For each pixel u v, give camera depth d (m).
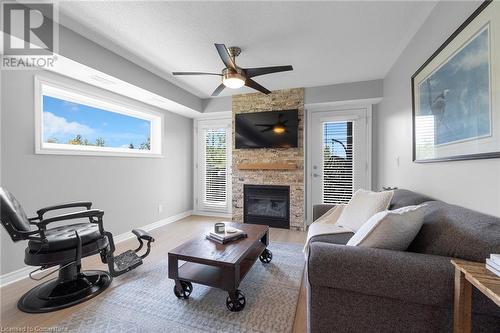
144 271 2.28
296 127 3.80
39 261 1.66
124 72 2.70
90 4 1.79
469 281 0.84
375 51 2.57
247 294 1.90
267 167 3.96
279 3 1.80
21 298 1.82
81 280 2.00
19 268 2.14
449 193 1.60
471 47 1.31
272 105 3.96
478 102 1.26
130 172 3.40
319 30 2.16
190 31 2.17
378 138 3.67
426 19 1.96
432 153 1.79
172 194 4.30
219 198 4.71
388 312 1.04
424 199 1.73
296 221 3.88
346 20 2.01
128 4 1.79
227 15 1.94
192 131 4.85
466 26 1.36
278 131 3.89
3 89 2.04
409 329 1.02
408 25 2.08
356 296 1.08
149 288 1.98
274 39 2.32
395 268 1.00
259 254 2.21
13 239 1.57
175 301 1.80
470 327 0.89
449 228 1.14
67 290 1.88
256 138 4.03
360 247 1.14
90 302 1.78
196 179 4.85
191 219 4.46
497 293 0.69
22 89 2.17
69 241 1.75
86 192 2.77
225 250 1.82
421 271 0.96
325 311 1.13
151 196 3.80
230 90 3.97
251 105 4.09
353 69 3.06
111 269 2.06
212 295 1.88
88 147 2.94
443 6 1.69
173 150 4.32
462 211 1.24
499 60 1.11
